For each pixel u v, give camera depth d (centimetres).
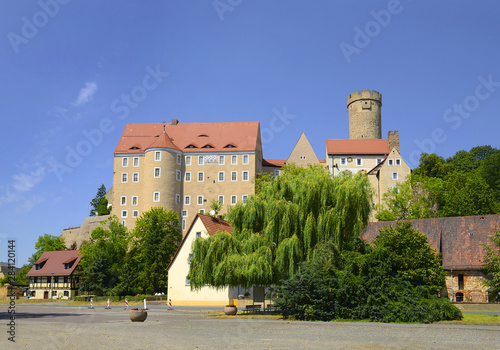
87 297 6862
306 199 3547
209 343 2050
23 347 1947
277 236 3569
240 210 3794
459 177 9238
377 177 10606
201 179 10694
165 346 1964
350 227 3528
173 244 7262
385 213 8294
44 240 11481
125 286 6912
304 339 2181
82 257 8344
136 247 7544
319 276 3161
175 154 10606
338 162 11481
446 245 5353
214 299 5297
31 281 9288
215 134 11188
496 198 8962
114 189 10788
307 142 11506
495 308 4034
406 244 3366
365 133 13162
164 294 6769
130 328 2683
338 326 2733
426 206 8319
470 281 4991
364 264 3145
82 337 2255
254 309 3928
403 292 3059
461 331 2467
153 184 10362
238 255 3522
